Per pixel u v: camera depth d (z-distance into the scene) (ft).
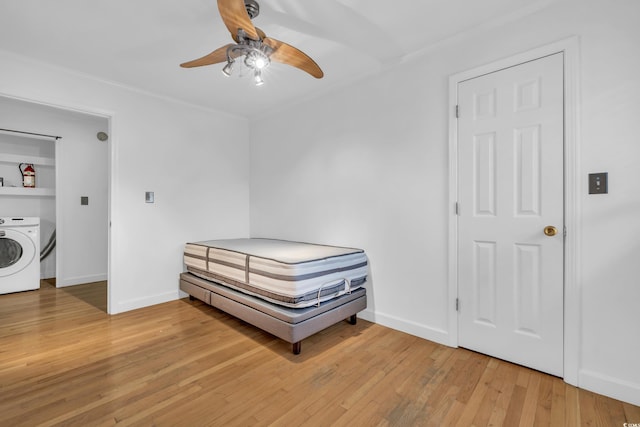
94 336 7.68
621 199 5.09
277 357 6.66
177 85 9.51
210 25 6.49
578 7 5.47
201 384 5.65
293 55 5.96
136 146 9.73
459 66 6.97
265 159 12.27
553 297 5.77
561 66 5.65
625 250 5.06
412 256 7.82
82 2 5.70
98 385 5.59
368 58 7.96
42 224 13.53
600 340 5.27
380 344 7.29
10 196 12.69
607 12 5.21
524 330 6.13
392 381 5.74
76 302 10.43
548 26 5.78
